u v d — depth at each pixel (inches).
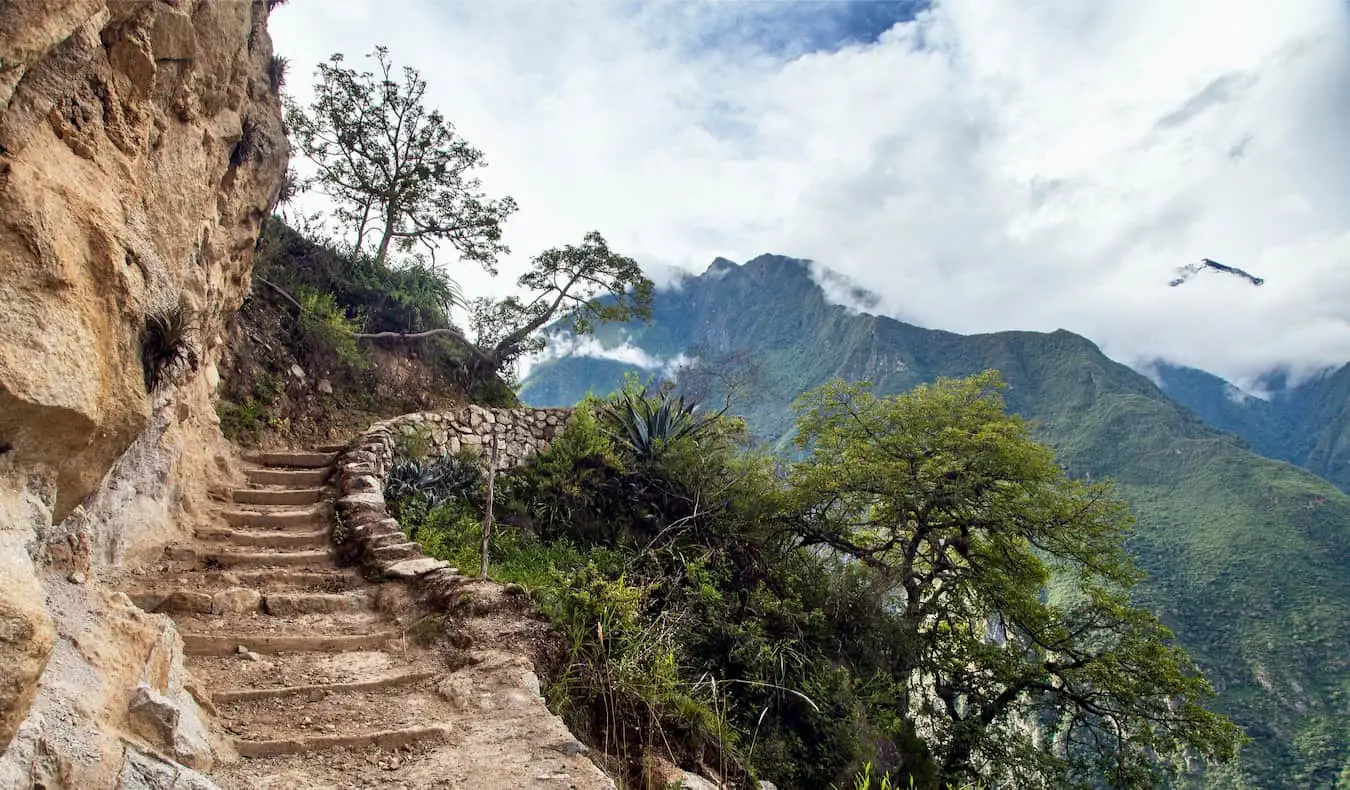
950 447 476.7
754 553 420.8
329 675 161.2
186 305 168.4
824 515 489.7
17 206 79.5
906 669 422.3
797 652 345.7
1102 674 435.2
